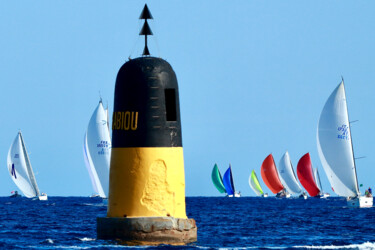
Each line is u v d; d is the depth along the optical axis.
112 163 78.38
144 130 76.50
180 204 78.31
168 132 77.50
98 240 77.56
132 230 75.12
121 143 77.31
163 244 75.50
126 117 77.25
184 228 77.31
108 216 78.44
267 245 97.94
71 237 109.69
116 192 77.38
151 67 77.81
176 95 79.38
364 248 89.75
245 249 84.62
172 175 77.12
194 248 75.00
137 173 76.12
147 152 76.19
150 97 77.00
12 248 85.75
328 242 107.31
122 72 78.62
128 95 77.44
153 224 75.25
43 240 101.69
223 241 104.31
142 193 76.06
